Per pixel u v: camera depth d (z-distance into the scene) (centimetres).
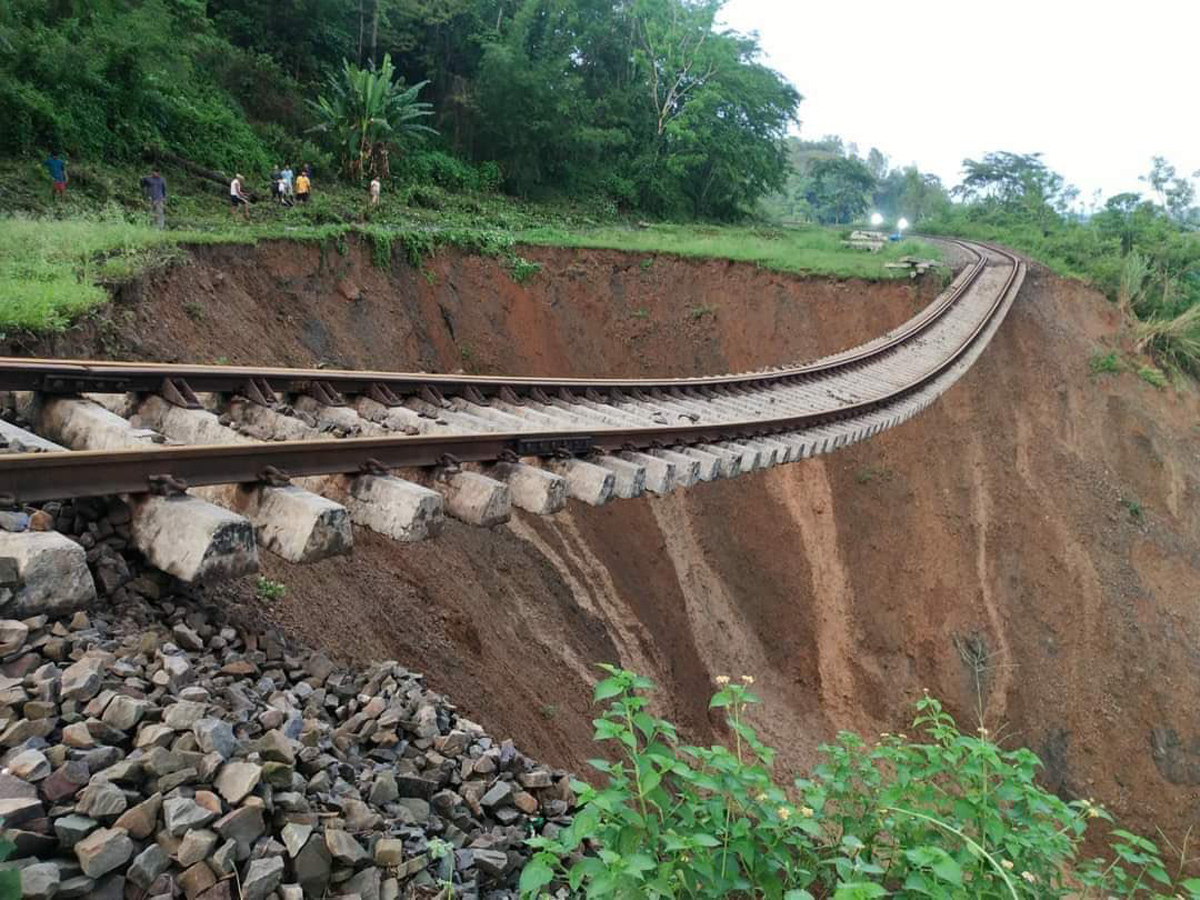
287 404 755
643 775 305
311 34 3334
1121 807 2202
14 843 266
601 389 1108
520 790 465
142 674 393
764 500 2125
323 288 1584
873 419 1435
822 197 9669
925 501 2417
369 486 548
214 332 1167
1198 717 2431
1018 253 4000
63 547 379
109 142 2067
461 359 1916
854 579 2136
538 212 3538
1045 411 3003
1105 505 2845
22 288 869
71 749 319
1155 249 4350
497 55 3528
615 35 4616
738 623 1838
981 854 305
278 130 2747
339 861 336
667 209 4472
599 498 701
